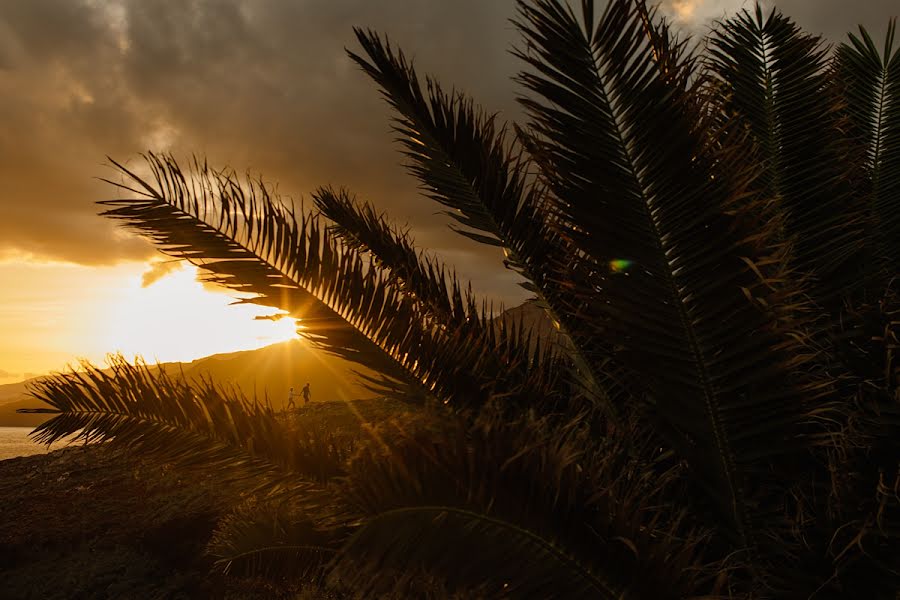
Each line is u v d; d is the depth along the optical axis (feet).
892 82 11.73
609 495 5.11
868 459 5.71
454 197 8.97
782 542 5.95
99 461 44.29
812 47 10.25
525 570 4.67
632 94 6.07
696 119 6.04
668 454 6.63
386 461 4.61
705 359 6.12
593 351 7.79
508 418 7.17
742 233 5.96
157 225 6.85
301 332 7.63
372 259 9.88
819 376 6.84
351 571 4.58
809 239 8.96
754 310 5.88
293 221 7.55
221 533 11.22
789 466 6.63
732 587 5.85
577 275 7.02
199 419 6.68
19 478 43.32
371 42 8.52
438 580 4.61
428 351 8.17
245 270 7.23
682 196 6.01
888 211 10.64
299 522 9.48
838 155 9.71
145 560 29.22
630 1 5.98
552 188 6.44
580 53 6.05
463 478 4.58
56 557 31.30
